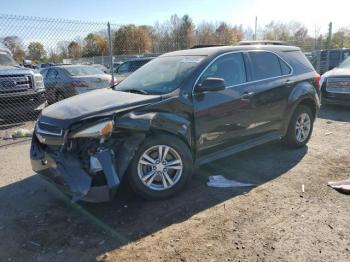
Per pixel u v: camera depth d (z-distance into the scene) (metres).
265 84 5.14
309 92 5.79
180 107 4.17
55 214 3.88
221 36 26.30
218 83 4.27
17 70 8.82
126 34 16.23
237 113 4.75
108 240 3.33
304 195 4.12
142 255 3.07
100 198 3.59
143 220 3.67
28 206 4.10
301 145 5.99
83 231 3.51
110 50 10.09
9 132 8.00
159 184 4.10
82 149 3.72
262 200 4.02
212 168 5.09
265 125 5.23
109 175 3.58
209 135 4.47
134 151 3.79
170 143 4.06
